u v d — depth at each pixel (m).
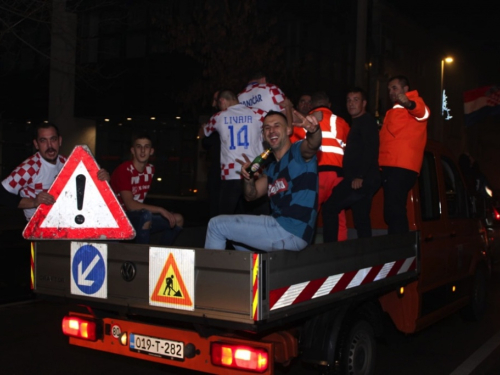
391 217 5.59
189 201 24.94
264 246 4.15
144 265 3.91
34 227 4.47
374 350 4.63
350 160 5.73
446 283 6.21
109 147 26.47
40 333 6.49
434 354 5.96
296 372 5.39
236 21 17.03
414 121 5.63
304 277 3.76
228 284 3.51
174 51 22.31
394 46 30.09
